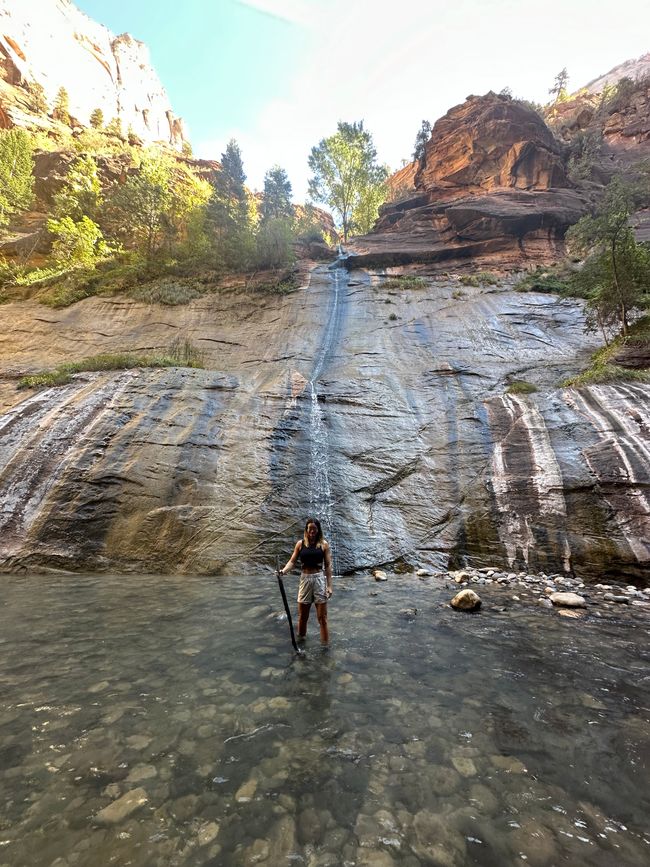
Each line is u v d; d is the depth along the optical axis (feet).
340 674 16.57
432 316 74.43
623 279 54.85
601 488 33.42
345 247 118.52
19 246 112.47
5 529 34.32
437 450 42.80
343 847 8.85
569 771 11.25
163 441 41.88
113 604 24.77
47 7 267.18
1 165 148.87
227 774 10.95
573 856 8.63
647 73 226.99
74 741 12.15
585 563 30.83
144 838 8.95
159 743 12.15
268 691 15.19
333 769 11.21
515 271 91.76
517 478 37.35
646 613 24.09
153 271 94.22
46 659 17.48
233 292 87.40
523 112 131.03
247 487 38.93
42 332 72.90
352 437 45.14
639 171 130.52
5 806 9.69
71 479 37.65
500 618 23.03
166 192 114.52
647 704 14.65
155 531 34.83
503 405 46.44
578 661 17.89
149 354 67.56
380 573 31.86
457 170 134.51
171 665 17.11
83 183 128.06
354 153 168.45
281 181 158.81
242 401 49.44
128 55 324.80
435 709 14.19
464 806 10.01
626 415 38.29
